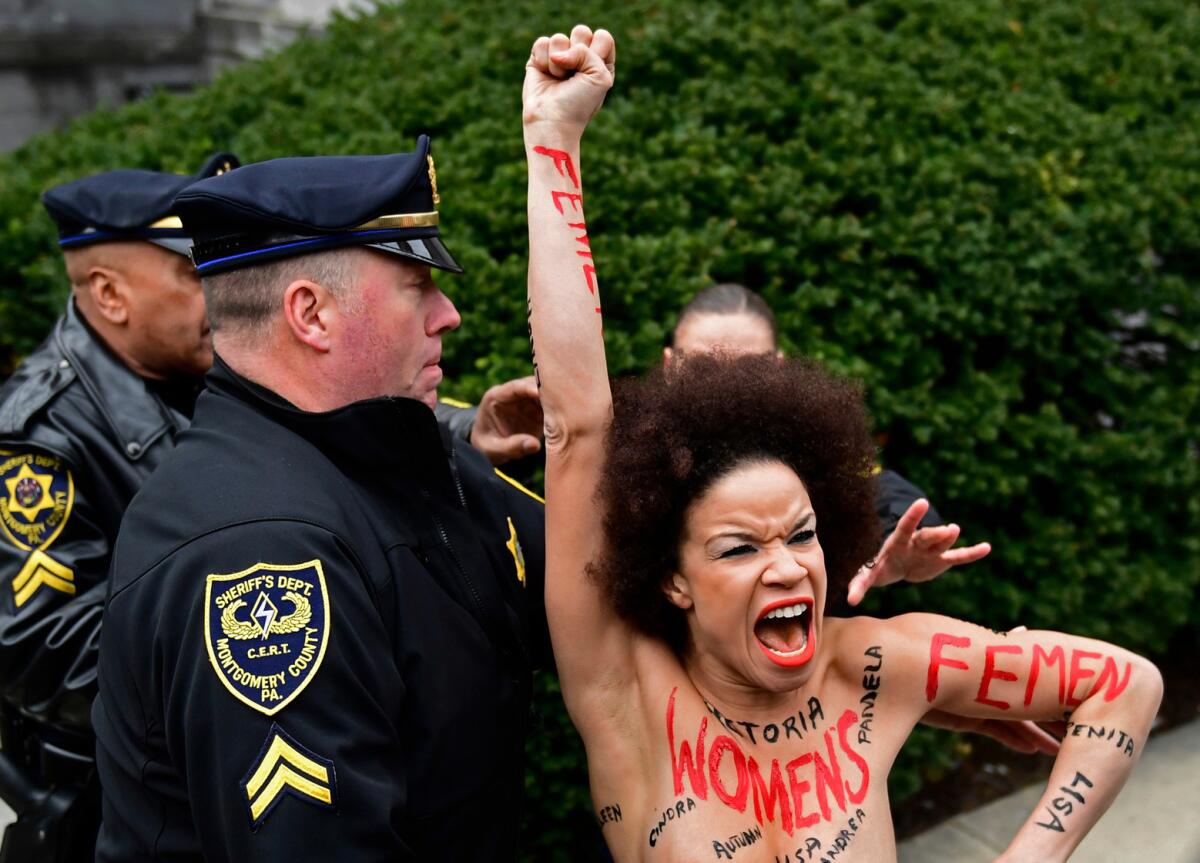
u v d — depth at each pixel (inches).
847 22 162.9
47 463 74.7
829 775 60.8
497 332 107.0
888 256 126.3
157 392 81.7
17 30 331.6
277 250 58.4
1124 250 139.5
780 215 120.6
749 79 141.1
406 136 141.9
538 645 71.4
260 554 53.6
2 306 140.6
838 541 63.5
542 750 102.7
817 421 59.7
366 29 180.1
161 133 157.6
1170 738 146.2
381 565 57.9
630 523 58.5
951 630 64.6
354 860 50.9
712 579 57.2
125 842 59.7
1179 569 145.1
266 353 60.1
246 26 360.8
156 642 54.3
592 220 118.3
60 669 71.9
